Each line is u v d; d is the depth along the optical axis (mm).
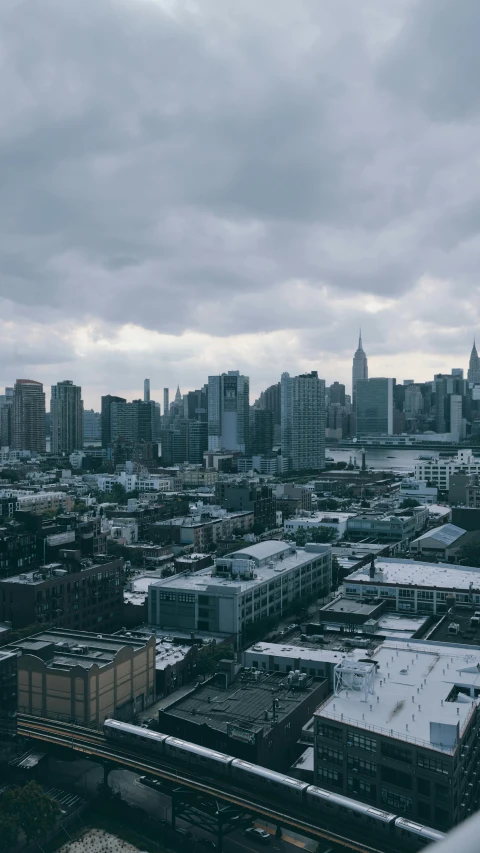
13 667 152500
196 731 152250
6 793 132375
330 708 138000
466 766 128750
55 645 190500
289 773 146875
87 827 138250
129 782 156250
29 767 149500
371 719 132750
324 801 123500
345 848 114688
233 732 146875
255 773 131750
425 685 149125
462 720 131500
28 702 178500
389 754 125250
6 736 151125
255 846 131250
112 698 180125
